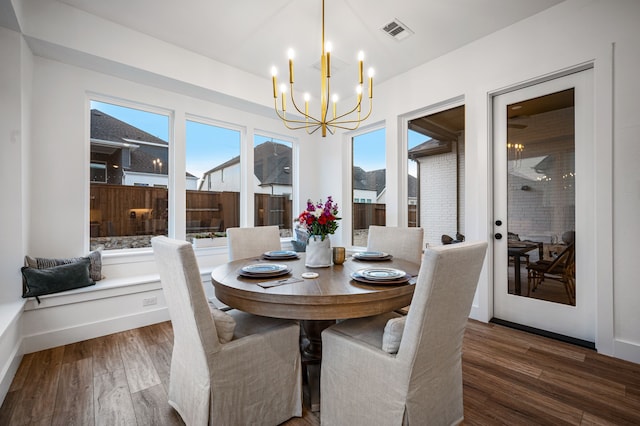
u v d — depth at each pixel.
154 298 2.83
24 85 2.28
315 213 1.96
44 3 2.27
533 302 2.60
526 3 2.33
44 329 2.26
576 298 2.37
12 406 1.60
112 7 2.40
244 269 1.79
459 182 3.16
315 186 4.76
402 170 3.64
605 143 2.13
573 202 2.38
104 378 1.88
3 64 2.13
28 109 2.38
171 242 1.32
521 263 2.67
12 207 2.18
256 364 1.41
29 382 1.83
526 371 1.93
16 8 2.04
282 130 4.37
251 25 2.62
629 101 2.04
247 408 1.38
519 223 2.68
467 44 2.90
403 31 2.69
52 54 2.47
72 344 2.36
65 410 1.57
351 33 2.72
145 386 1.80
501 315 2.79
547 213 2.52
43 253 2.52
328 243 2.01
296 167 4.64
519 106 2.68
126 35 2.66
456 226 3.19
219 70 3.28
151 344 2.38
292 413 1.55
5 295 2.15
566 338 2.38
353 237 4.40
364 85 3.85
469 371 1.94
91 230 2.88
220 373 1.29
